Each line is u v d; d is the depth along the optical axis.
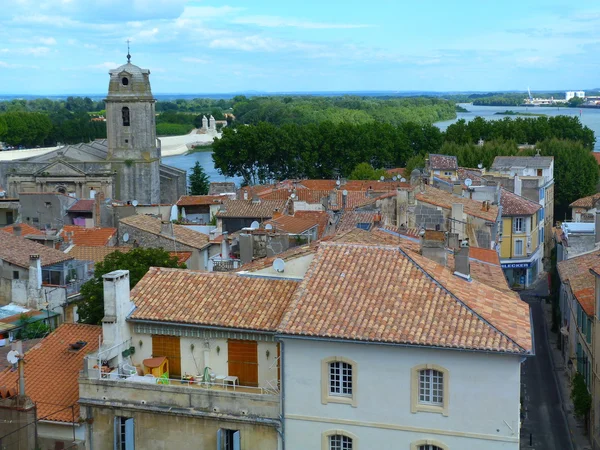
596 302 60.19
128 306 46.34
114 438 43.91
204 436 42.81
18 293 70.19
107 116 156.25
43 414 44.12
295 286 46.91
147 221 91.94
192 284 48.03
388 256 45.34
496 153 179.25
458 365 39.19
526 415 67.50
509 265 115.94
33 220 114.88
